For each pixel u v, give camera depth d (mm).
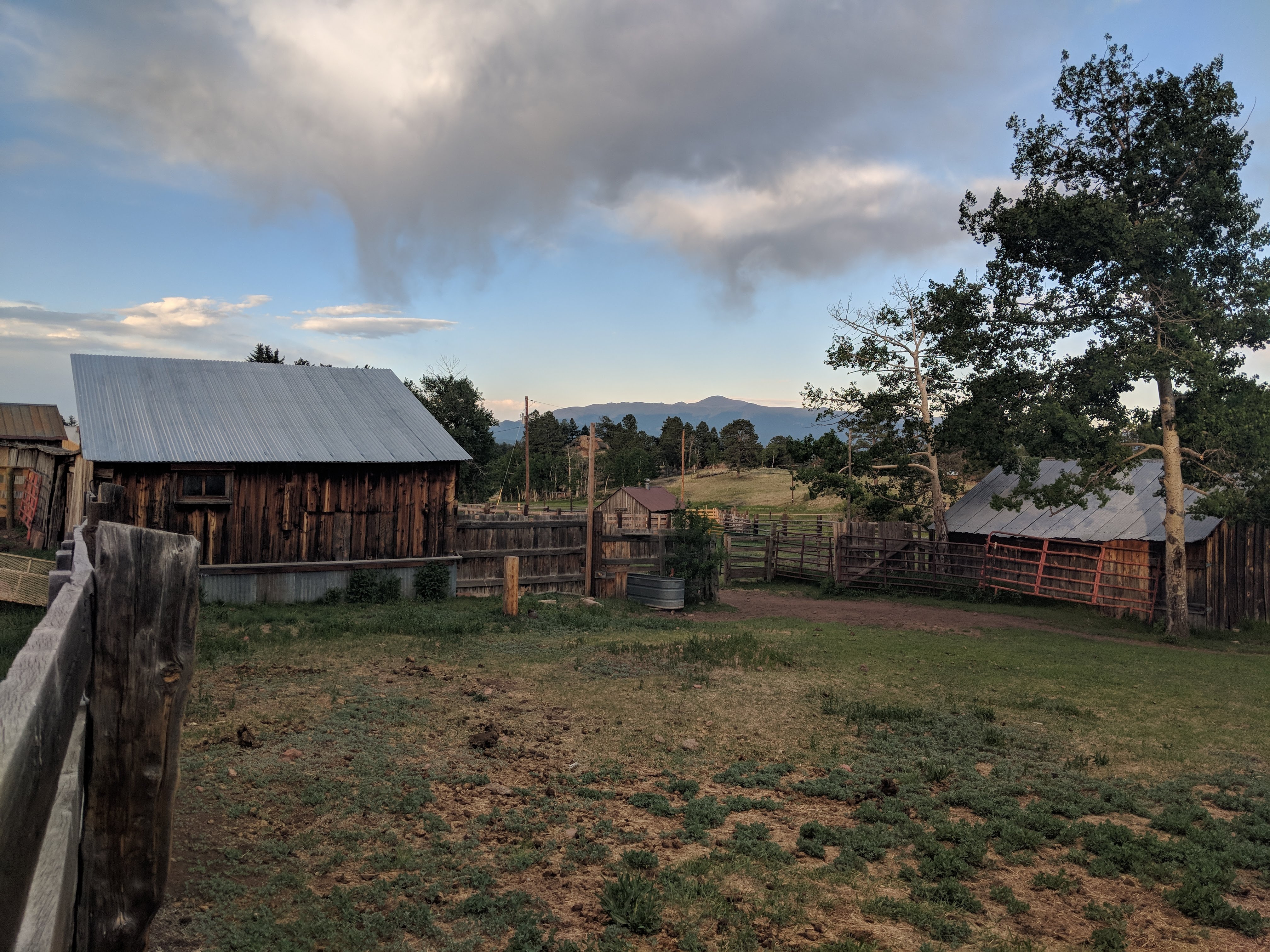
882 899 5582
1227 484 22125
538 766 7969
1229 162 21406
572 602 21031
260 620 15734
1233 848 6727
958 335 26031
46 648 1719
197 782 6852
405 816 6500
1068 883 5969
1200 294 21844
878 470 34188
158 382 20484
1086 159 23094
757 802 7332
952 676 14008
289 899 5051
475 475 59312
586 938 4863
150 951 4297
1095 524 26281
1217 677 15266
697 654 14117
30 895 1540
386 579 19938
